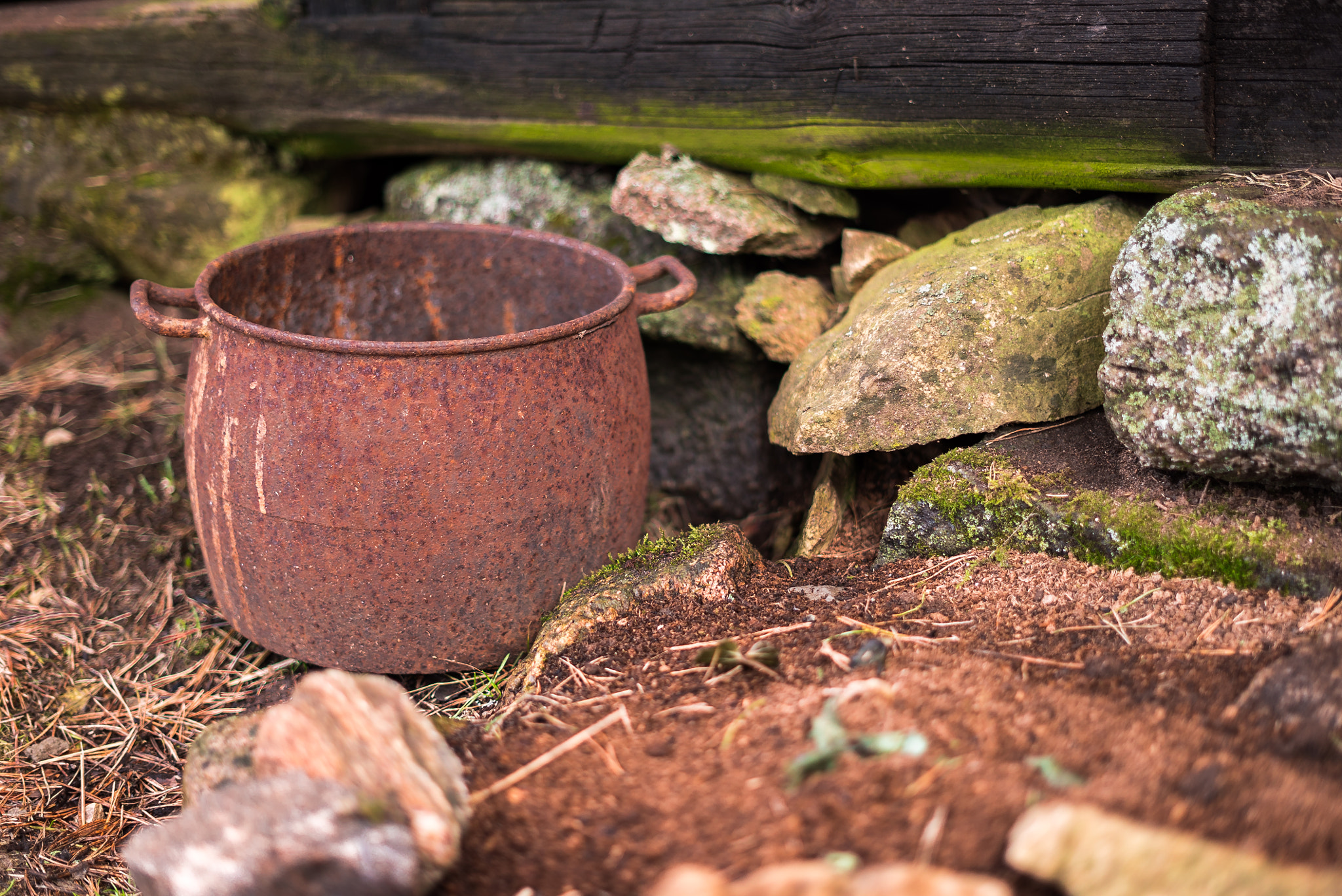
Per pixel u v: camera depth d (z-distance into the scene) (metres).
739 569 1.27
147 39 1.62
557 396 1.25
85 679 1.34
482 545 1.25
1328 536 1.17
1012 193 1.42
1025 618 1.19
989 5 1.30
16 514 1.47
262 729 1.08
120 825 1.23
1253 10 1.23
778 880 0.98
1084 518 1.22
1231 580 1.18
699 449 1.53
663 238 1.52
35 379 1.64
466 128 1.55
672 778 1.09
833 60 1.37
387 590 1.25
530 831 1.08
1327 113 1.23
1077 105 1.29
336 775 1.05
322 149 1.65
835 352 1.34
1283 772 1.04
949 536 1.26
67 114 1.69
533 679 1.21
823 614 1.22
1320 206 1.17
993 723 1.09
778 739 1.10
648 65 1.45
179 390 1.63
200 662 1.35
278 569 1.26
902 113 1.36
